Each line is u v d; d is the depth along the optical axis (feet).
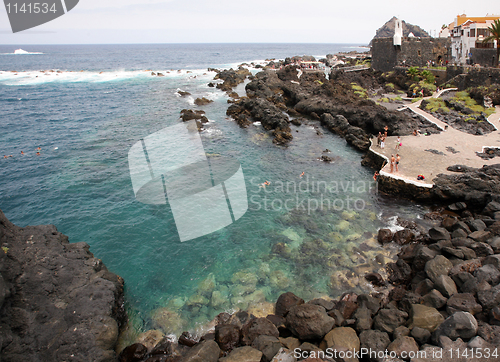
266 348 46.75
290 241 79.20
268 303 61.26
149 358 49.37
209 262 72.38
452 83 194.80
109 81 331.57
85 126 175.01
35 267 54.90
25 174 115.85
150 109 210.59
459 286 57.57
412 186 93.81
